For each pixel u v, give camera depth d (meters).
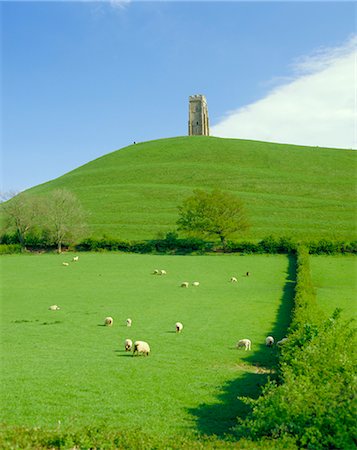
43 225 115.44
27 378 27.09
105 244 113.50
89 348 35.00
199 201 115.38
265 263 89.31
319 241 100.69
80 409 22.55
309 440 16.28
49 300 57.28
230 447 15.38
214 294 60.22
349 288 64.44
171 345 35.66
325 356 20.02
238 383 26.78
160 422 21.19
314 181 165.25
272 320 44.69
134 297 58.69
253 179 167.88
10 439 15.73
